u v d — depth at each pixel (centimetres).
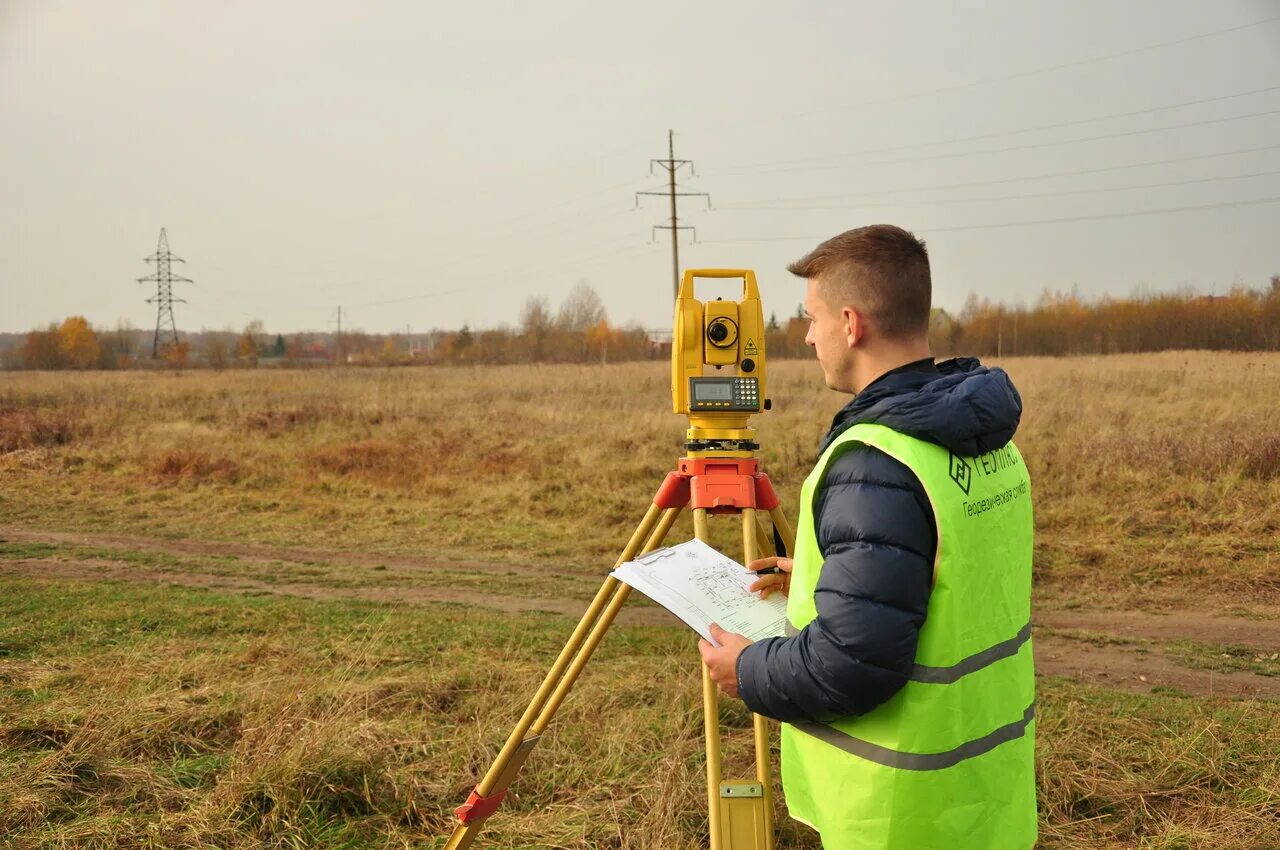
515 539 812
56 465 1143
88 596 599
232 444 1245
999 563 148
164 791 303
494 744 340
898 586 131
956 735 138
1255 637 518
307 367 4141
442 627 532
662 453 1102
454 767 325
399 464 1077
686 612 161
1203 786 308
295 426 1407
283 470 1066
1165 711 379
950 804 138
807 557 149
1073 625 547
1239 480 798
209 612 554
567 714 376
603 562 739
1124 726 356
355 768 315
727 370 255
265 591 638
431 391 2056
